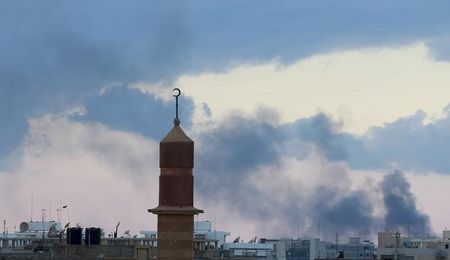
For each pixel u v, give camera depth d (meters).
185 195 88.06
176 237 87.62
